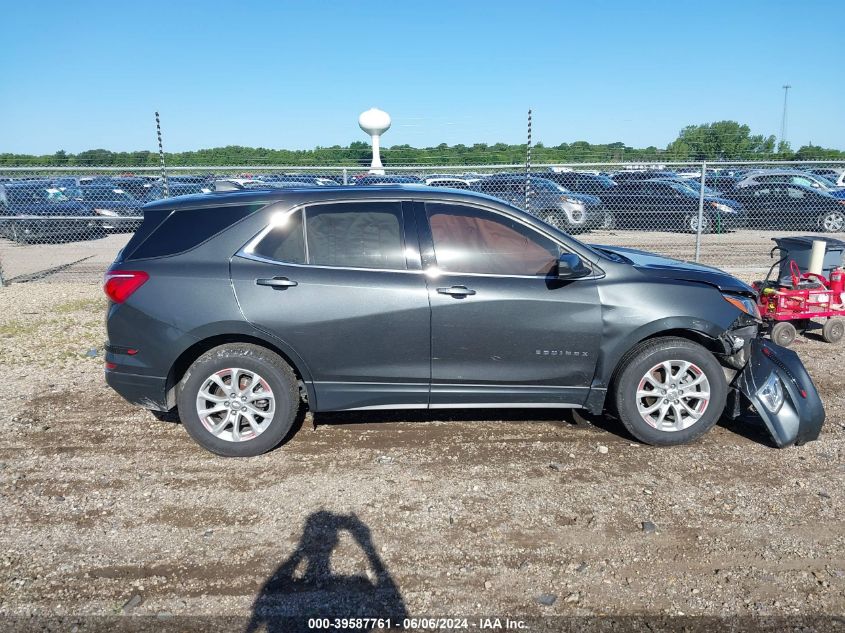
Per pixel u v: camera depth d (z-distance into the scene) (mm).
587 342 4246
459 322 4160
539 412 5031
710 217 17156
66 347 6969
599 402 4375
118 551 3252
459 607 2850
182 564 3150
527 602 2879
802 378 4316
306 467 4145
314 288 4105
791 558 3168
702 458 4238
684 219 17188
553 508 3635
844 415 4965
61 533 3406
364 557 3205
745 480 3938
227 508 3654
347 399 4289
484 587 2979
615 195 17234
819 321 8031
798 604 2848
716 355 4539
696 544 3287
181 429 4742
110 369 4211
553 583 3004
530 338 4219
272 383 4188
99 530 3438
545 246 4301
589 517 3539
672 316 4230
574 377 4316
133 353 4145
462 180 14336
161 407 4227
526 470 4082
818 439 4520
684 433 4344
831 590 2934
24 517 3561
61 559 3184
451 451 4359
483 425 4785
